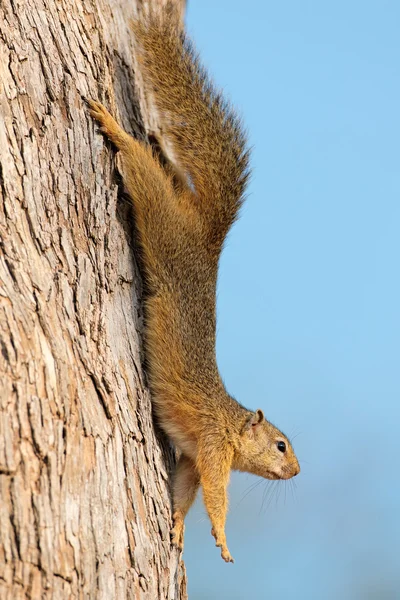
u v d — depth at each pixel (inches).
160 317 450.3
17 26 387.2
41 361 309.7
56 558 283.7
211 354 480.4
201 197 495.8
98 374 346.0
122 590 315.0
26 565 274.1
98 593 297.7
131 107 482.0
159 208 453.1
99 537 306.0
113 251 407.5
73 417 315.3
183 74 506.3
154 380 446.6
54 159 378.9
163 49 505.0
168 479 434.6
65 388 315.3
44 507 286.4
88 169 399.2
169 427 454.6
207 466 469.4
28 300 322.7
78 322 352.2
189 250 470.3
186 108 505.7
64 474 299.7
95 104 417.4
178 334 457.1
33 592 272.2
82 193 391.5
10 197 346.6
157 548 361.4
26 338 309.3
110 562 310.3
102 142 415.2
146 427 394.0
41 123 378.9
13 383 295.7
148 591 335.3
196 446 465.7
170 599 371.6
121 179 444.1
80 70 415.2
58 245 361.4
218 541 462.3
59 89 395.5
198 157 500.7
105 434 332.5
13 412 291.0
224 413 487.2
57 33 406.9
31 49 387.5
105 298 388.2
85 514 303.6
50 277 344.2
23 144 363.6
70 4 428.1
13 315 310.8
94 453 319.9
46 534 283.4
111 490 325.7
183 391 457.4
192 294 468.1
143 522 353.1
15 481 281.1
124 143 432.5
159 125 528.1
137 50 507.5
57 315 337.1
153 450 398.3
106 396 345.1
